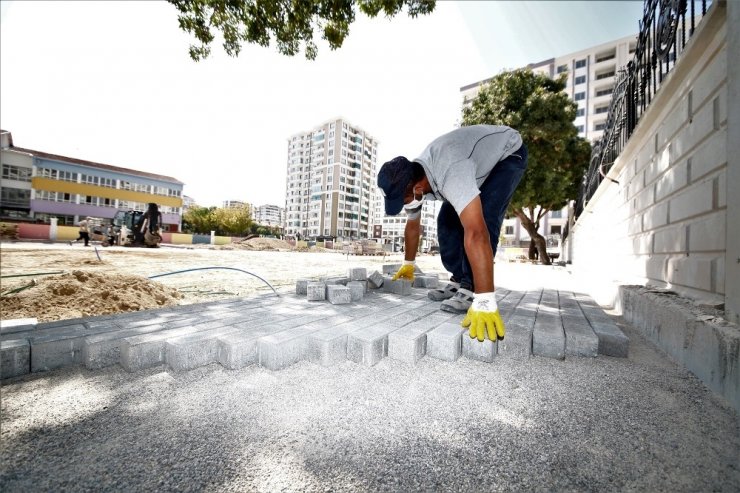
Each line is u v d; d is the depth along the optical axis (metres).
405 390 1.35
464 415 1.16
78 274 3.12
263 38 4.71
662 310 1.94
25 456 0.91
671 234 2.59
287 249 27.03
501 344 1.78
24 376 1.44
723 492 0.80
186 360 1.52
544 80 14.24
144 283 3.37
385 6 4.54
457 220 2.75
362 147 84.25
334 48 4.95
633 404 1.25
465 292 2.32
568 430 1.08
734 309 1.53
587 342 1.77
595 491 0.81
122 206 38.81
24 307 2.52
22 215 33.19
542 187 13.59
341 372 1.53
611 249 4.87
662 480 0.84
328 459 0.92
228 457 0.92
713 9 1.83
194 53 4.56
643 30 3.60
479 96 14.59
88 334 1.67
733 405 1.24
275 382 1.41
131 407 1.19
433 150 2.07
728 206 1.63
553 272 8.20
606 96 39.97
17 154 33.69
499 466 0.90
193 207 59.59
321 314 2.25
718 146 1.92
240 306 2.54
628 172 3.93
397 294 3.22
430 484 0.84
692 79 2.27
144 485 0.81
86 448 0.95
